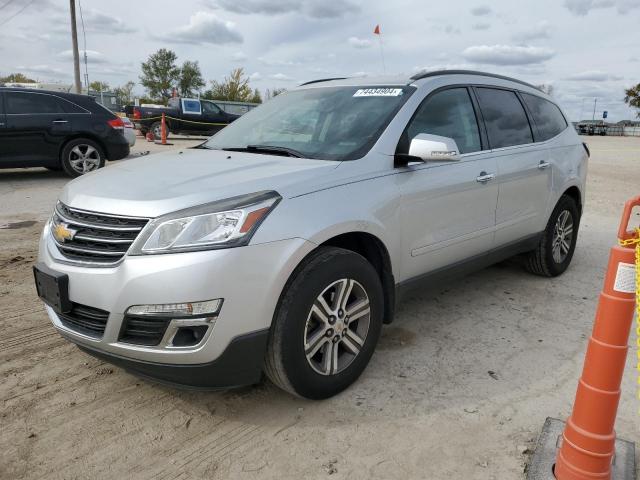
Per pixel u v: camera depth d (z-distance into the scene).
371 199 3.07
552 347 3.68
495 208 4.12
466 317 4.17
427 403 2.96
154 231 2.51
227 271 2.46
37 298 4.41
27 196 8.73
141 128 21.41
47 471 2.43
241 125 4.18
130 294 2.49
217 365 2.54
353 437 2.68
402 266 3.38
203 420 2.82
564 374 3.31
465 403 2.97
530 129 4.68
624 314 2.11
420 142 3.15
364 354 3.11
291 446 2.61
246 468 2.46
